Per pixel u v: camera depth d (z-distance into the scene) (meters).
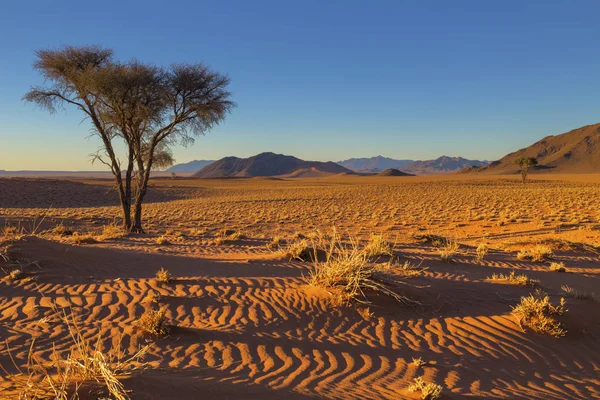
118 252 12.63
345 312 7.59
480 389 5.07
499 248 20.61
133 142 23.42
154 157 25.05
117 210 47.03
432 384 4.62
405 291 8.41
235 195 76.12
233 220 36.84
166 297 8.25
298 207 49.72
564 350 6.48
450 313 7.78
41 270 9.67
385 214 39.88
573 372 5.85
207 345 5.99
